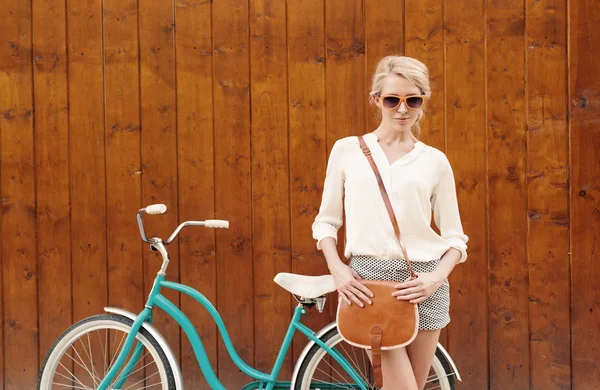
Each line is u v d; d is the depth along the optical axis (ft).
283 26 9.32
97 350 9.76
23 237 9.69
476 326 9.32
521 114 9.14
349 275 6.70
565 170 9.14
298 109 9.35
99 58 9.50
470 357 9.35
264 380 8.55
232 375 9.62
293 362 9.52
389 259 6.69
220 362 9.62
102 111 9.55
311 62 9.31
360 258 6.86
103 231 9.62
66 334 8.86
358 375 9.30
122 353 8.54
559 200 9.15
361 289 6.58
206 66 9.42
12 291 9.72
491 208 9.22
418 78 6.63
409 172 6.70
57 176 9.62
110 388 8.73
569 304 9.20
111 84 9.51
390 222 6.60
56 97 9.57
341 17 9.25
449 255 6.88
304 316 9.48
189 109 9.46
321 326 9.46
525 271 9.23
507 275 9.25
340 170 7.05
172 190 9.53
